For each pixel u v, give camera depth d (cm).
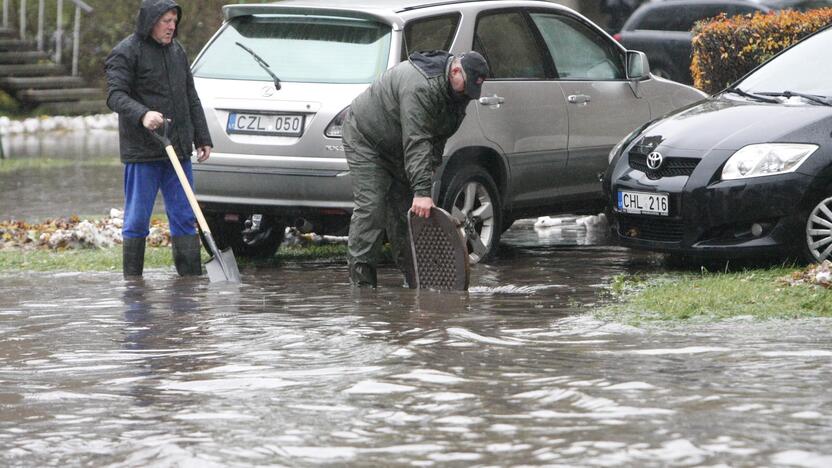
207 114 2425
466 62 2008
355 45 2408
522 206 2605
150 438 1168
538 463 1064
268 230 2650
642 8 5059
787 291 1898
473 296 2019
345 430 1180
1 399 1341
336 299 2003
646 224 2305
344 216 2388
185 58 2322
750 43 3534
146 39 2277
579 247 2748
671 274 2239
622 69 2822
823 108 2247
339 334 1667
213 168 2417
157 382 1406
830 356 1467
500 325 1722
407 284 2169
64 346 1634
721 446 1096
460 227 2433
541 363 1456
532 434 1152
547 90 2614
